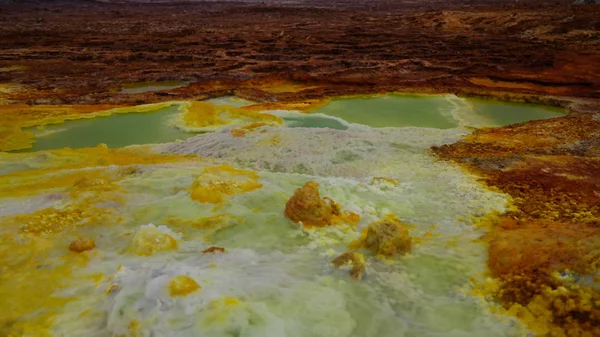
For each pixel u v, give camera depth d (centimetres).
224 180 939
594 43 3338
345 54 3247
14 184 1019
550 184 1024
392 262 669
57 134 1678
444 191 989
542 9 4641
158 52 3278
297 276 622
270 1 9556
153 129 1727
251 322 499
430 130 1628
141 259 654
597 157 1263
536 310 531
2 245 674
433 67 2811
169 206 840
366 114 1983
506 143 1414
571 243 634
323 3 8688
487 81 2569
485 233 779
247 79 2580
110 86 2425
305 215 786
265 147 1380
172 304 515
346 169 1182
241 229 772
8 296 557
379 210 871
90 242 690
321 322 525
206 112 1877
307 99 2203
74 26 4684
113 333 489
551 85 2455
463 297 584
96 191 906
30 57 3109
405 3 8106
